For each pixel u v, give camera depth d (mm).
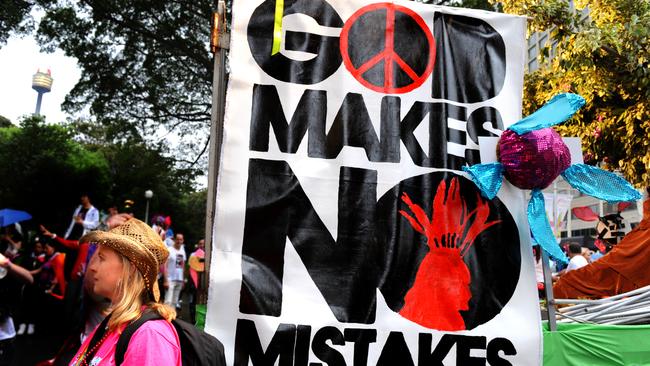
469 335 3088
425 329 3051
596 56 6367
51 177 32031
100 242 1891
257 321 2926
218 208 3029
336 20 3369
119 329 1813
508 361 3094
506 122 3467
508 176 3271
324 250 3072
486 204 3311
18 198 31812
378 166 3234
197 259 12539
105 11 19672
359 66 3342
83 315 3006
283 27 3291
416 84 3391
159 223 12961
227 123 3117
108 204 34094
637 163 6875
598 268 4172
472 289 3164
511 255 3273
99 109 21734
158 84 21453
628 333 3293
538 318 3199
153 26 20469
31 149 32406
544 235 3230
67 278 8086
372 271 3090
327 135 3215
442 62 3463
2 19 19562
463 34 3541
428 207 3236
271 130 3154
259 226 3041
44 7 20188
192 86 22016
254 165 3100
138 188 36781
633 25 5871
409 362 3004
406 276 3117
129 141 22969
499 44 3574
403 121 3326
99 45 21188
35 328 8953
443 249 3189
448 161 3328
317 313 2982
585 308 3686
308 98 3238
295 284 3002
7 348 5289
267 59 3230
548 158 3143
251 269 2984
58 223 32125
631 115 6445
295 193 3105
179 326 1894
